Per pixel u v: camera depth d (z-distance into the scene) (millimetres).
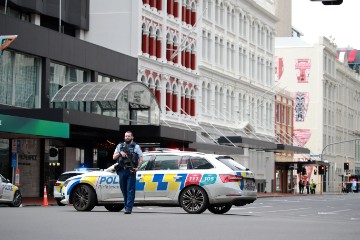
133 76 90062
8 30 68875
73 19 87812
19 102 71875
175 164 38562
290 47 177250
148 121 83000
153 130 77688
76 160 81000
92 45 82312
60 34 76875
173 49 101312
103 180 38531
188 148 89562
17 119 61562
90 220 29859
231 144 108875
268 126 139625
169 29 99812
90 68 81875
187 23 105938
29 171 73688
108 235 23109
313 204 73062
